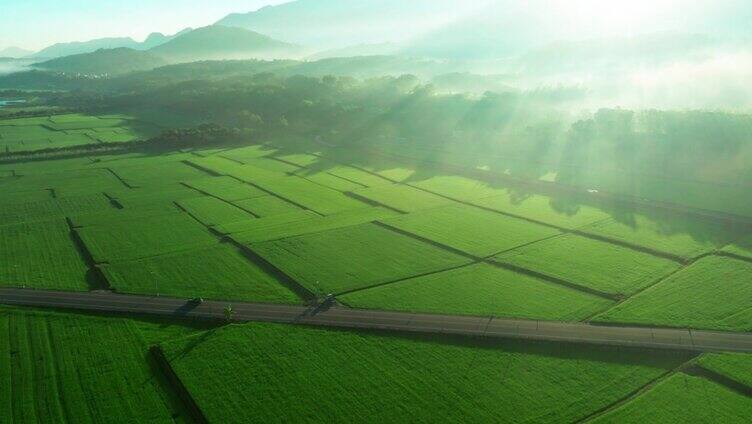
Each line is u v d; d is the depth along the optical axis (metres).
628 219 165.75
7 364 99.06
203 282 131.00
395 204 189.75
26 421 84.81
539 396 87.31
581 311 112.19
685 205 174.88
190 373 94.75
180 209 190.38
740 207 170.38
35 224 176.38
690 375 90.56
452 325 108.25
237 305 119.44
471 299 118.69
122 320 113.94
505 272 132.12
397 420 82.94
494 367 95.00
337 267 137.12
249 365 96.88
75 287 130.12
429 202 191.38
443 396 87.88
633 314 109.38
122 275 135.38
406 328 107.62
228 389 90.62
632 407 83.62
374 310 115.31
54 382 93.94
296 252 147.25
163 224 174.50
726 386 88.12
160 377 95.12
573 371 93.19
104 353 102.12
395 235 159.25
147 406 87.81
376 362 97.25
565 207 180.12
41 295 126.06
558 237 153.88
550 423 81.50
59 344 105.19
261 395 89.12
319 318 112.69
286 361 98.00
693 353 96.50
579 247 146.00
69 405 88.12
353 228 165.62
